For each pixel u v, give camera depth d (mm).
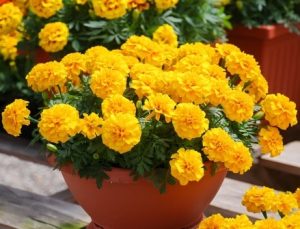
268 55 2561
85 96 1522
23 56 2281
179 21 2141
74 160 1471
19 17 2172
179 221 1540
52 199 1812
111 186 1475
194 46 1653
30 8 2143
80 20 2119
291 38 2684
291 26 2586
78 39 2119
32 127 2244
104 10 1975
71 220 1719
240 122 1503
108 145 1401
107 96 1473
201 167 1410
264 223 1328
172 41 1814
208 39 2299
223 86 1485
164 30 1814
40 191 2021
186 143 1473
